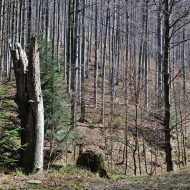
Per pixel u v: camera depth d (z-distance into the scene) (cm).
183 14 1006
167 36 1042
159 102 1534
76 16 1673
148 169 1546
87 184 833
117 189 775
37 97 983
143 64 2788
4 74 2784
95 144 1598
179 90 1698
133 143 1694
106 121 1895
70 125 1399
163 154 1752
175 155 1775
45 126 1277
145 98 1747
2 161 1030
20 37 2583
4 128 1164
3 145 896
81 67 2052
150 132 1528
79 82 2109
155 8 1176
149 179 880
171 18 1042
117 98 2156
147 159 1645
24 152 988
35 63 981
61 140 1304
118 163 1511
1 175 876
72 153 1459
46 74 1279
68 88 1764
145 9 1250
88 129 1739
